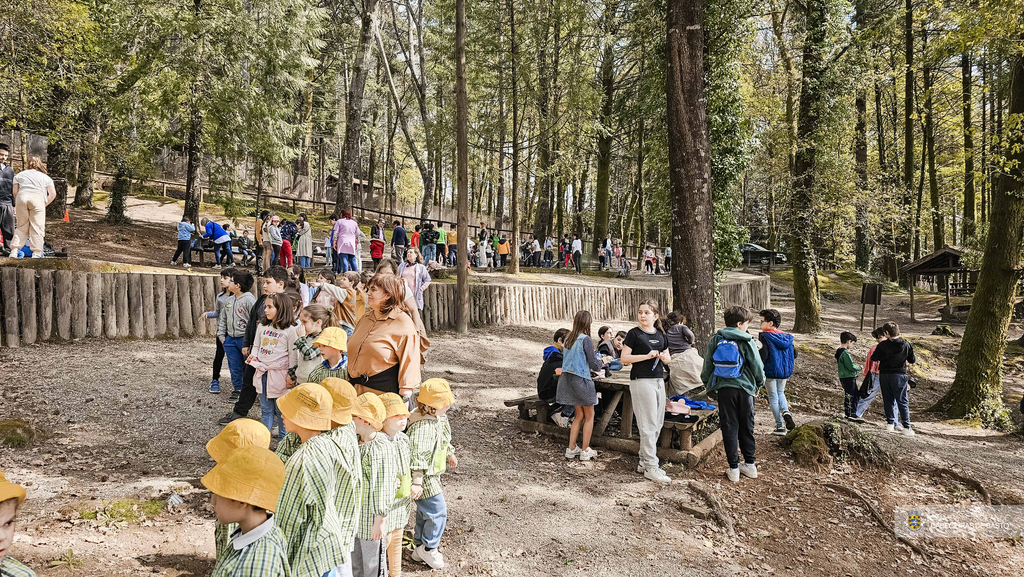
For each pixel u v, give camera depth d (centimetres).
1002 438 1011
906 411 959
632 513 540
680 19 886
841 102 1850
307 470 254
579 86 2011
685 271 889
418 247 1933
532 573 431
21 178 982
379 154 4828
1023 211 1094
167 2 1581
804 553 516
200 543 409
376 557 323
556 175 2728
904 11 2062
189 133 1734
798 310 1981
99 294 929
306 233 1656
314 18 1819
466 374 1045
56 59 1521
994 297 1124
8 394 660
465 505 527
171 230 2086
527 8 1981
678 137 891
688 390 729
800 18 2002
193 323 1034
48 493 454
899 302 2945
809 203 1925
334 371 419
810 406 1145
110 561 368
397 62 3366
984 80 2612
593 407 663
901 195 2295
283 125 1794
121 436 598
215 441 217
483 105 2484
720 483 626
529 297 1619
